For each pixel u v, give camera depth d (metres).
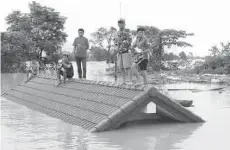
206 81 22.38
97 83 10.80
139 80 9.98
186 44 34.09
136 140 7.35
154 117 9.57
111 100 9.20
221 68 29.33
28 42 37.00
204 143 7.13
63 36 39.50
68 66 12.66
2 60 36.66
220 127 8.69
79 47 13.70
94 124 8.50
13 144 7.09
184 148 6.77
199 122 9.37
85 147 6.82
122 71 10.30
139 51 9.78
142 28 9.82
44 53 39.72
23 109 11.91
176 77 26.22
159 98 8.67
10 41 36.53
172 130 8.34
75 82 12.23
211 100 13.91
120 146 6.88
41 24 38.31
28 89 14.71
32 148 6.79
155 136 7.75
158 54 34.34
